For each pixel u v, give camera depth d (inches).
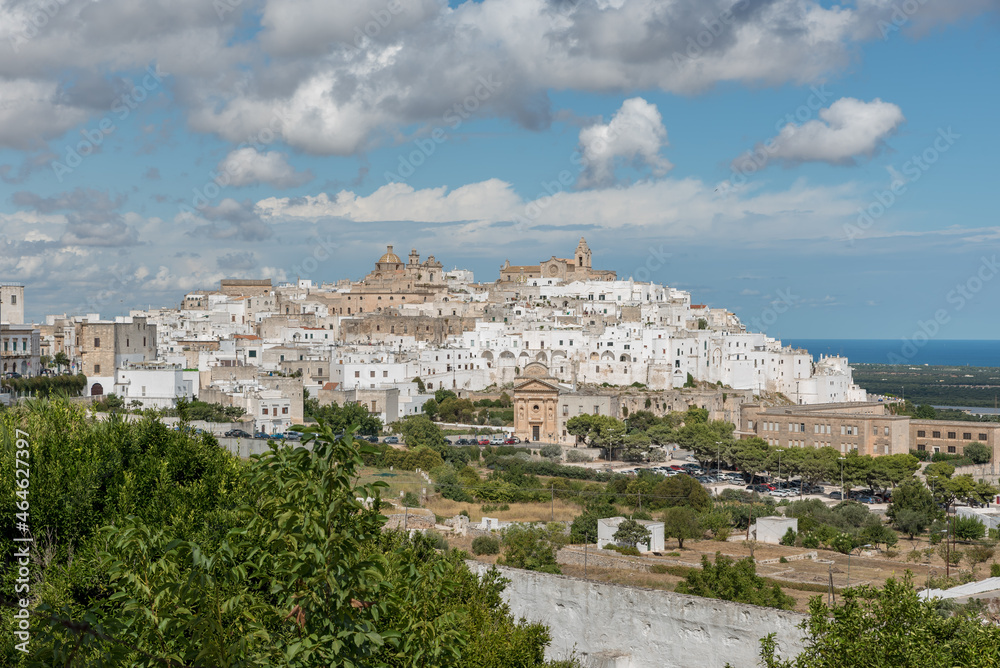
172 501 2108.8
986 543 5113.2
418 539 2352.4
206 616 1235.9
